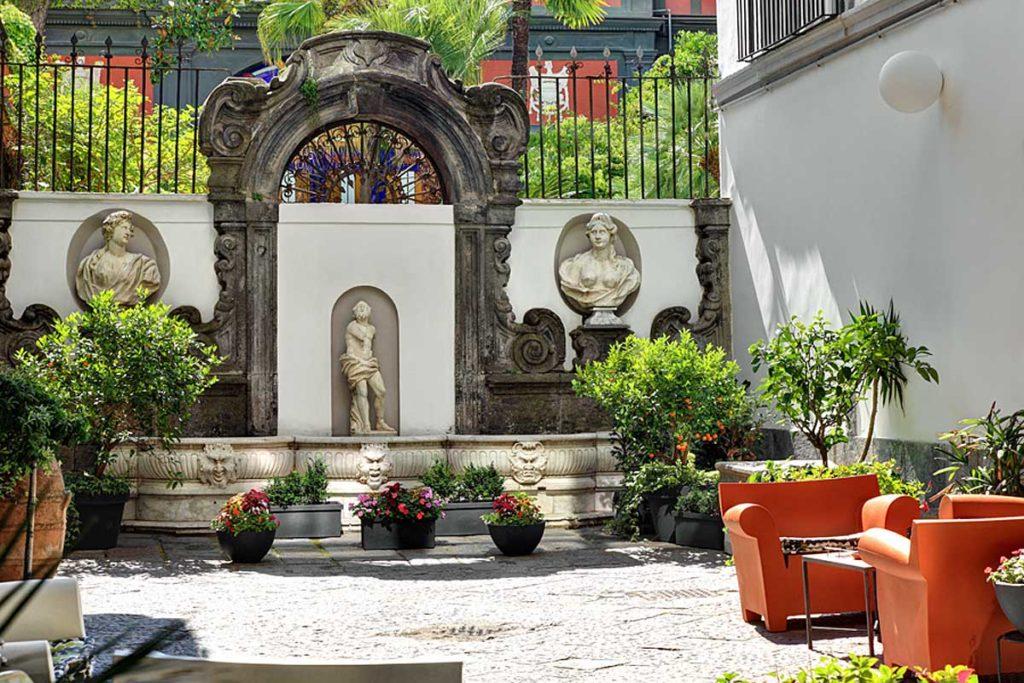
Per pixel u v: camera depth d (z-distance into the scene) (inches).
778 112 516.1
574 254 573.0
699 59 1013.2
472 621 305.7
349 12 864.3
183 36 788.0
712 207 571.2
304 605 333.4
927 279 404.5
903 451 415.2
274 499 487.8
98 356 448.8
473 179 558.9
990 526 221.9
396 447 524.7
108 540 455.8
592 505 535.5
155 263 537.6
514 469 524.4
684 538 460.1
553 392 558.9
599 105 1203.9
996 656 225.9
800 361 418.6
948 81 389.4
